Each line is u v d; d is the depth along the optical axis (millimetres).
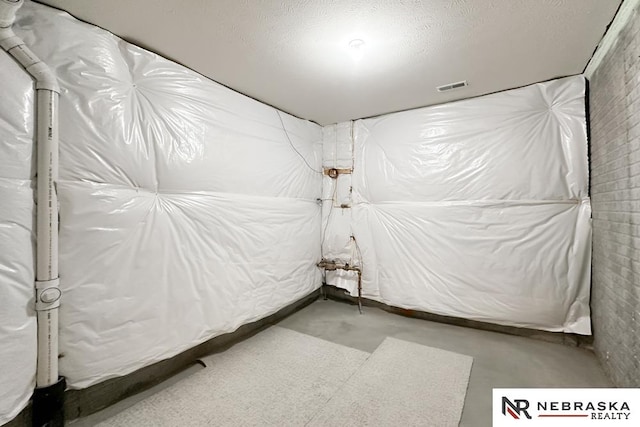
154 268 1798
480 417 1575
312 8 1487
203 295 2105
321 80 2330
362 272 3355
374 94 2633
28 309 1299
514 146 2518
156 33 1674
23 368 1275
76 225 1456
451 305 2812
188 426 1505
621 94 1667
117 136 1620
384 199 3189
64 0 1384
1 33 1225
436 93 2613
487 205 2631
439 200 2863
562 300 2373
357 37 1743
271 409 1633
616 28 1614
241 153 2488
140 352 1722
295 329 2781
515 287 2537
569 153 2314
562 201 2352
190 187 2047
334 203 3572
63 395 1408
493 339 2529
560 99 2338
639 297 1503
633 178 1558
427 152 2922
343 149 3514
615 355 1810
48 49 1393
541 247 2434
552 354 2242
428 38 1758
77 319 1465
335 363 2135
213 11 1495
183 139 2004
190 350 2148
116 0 1396
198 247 2074
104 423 1520
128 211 1665
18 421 1318
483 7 1482
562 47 1855
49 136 1344
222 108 2336
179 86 2006
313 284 3484
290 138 3129
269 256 2748
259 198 2656
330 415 1583
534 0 1433
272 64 2061
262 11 1504
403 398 1726
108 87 1593
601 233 2062
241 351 2328
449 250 2811
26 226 1298
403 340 2521
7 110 1242
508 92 2539
